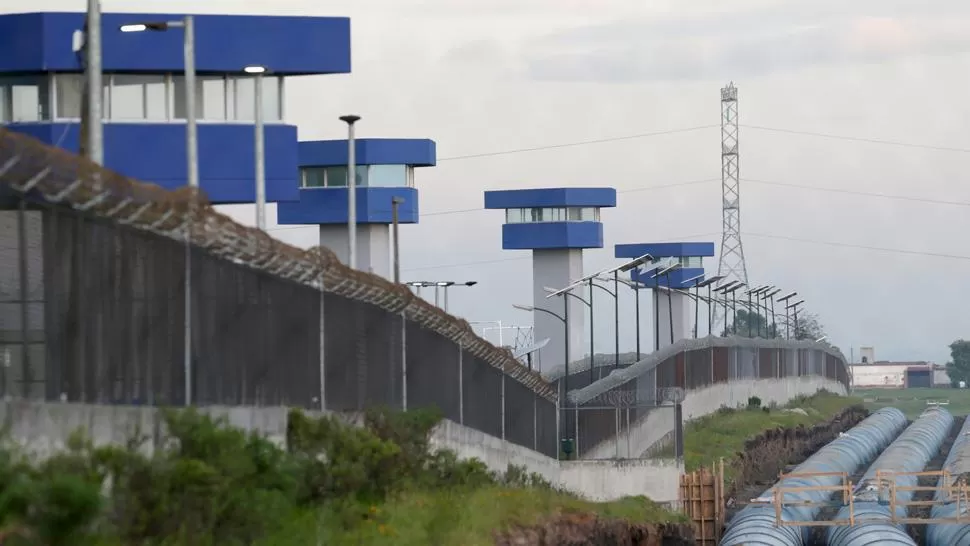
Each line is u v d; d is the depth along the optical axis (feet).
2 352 301.43
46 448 297.53
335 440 454.40
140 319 340.39
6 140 280.51
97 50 424.05
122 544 290.97
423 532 435.53
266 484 379.76
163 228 349.20
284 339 443.32
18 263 300.61
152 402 345.72
